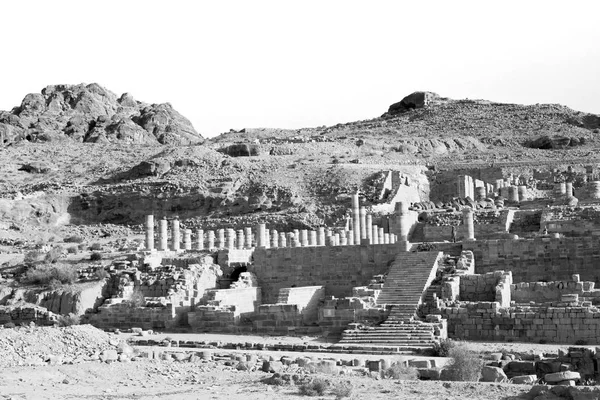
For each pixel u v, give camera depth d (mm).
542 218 100938
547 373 55562
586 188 118188
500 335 67125
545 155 190375
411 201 140875
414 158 189625
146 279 85750
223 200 148750
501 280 71250
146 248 99062
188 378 53094
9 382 49594
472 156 193250
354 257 82062
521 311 66812
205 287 85375
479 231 101750
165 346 69375
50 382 50500
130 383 51281
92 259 96250
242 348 68000
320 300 80312
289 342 68750
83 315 83438
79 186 171750
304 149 189500
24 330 62062
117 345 62719
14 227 146750
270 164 168250
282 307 75062
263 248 86812
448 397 44844
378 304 72250
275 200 145250
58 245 118500
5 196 163750
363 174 150000
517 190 123938
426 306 70062
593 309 64688
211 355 62312
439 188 152250
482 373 53719
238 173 159875
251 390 48594
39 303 86375
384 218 119000
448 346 62000
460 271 74312
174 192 154375
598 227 93000
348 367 56406
